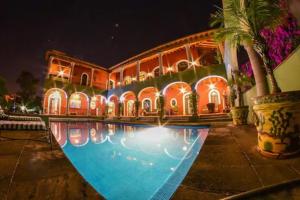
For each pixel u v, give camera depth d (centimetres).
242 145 425
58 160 351
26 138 589
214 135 616
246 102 1123
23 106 3128
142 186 285
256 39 370
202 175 269
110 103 2938
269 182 231
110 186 289
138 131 1135
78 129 1276
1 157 369
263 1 377
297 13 394
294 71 557
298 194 199
